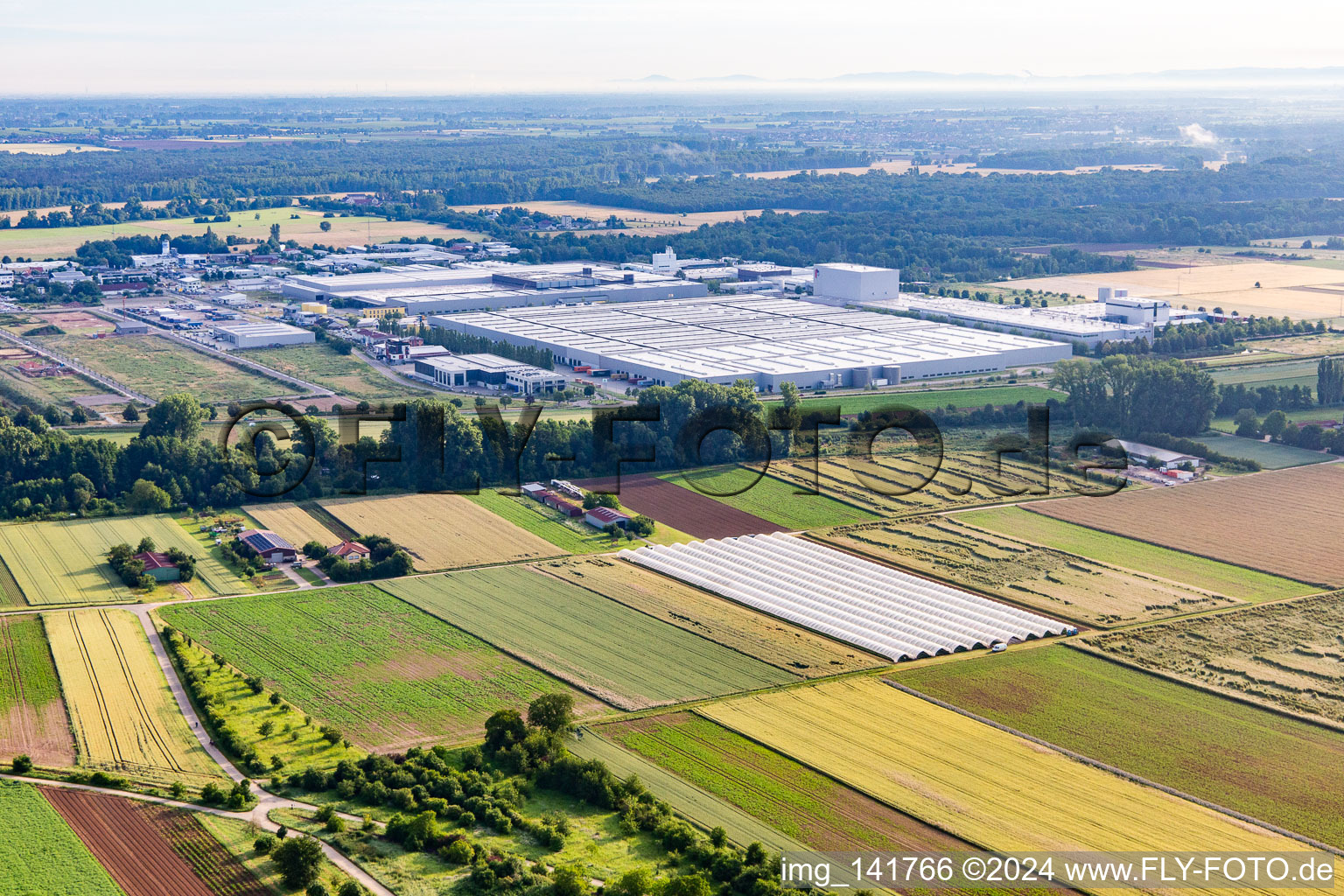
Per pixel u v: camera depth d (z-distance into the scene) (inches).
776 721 7066.9
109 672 7534.5
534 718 6825.8
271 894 5383.9
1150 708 7298.2
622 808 6127.0
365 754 6628.9
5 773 6348.4
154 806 6038.4
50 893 5349.4
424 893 5393.7
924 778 6466.5
